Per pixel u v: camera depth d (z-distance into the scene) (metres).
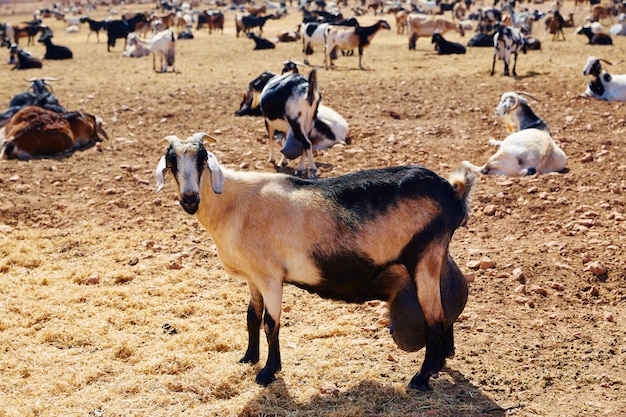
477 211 10.02
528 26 38.53
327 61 25.06
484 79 20.11
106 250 9.09
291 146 11.83
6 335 6.89
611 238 8.80
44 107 15.07
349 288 5.75
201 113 16.47
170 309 7.49
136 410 5.61
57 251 9.15
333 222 5.52
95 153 13.45
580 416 5.45
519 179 11.05
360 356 6.40
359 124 15.13
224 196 5.71
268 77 15.71
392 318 5.84
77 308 7.48
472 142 13.77
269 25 49.25
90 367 6.27
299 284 5.79
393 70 22.77
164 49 23.98
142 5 83.81
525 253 8.48
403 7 54.88
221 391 5.90
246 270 5.81
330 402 5.68
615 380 5.97
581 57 25.16
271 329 5.82
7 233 9.66
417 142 13.68
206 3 85.25
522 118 12.77
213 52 31.03
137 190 11.31
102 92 19.55
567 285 7.77
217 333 6.88
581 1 54.06
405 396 5.71
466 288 5.88
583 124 14.68
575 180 11.00
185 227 9.78
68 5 88.62
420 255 5.50
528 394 5.80
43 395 5.85
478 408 5.57
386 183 5.54
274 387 5.87
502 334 6.80
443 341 5.98
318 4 62.06
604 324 6.98
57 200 10.96
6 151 13.09
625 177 11.16
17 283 8.11
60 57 30.86
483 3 63.66
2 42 37.75
